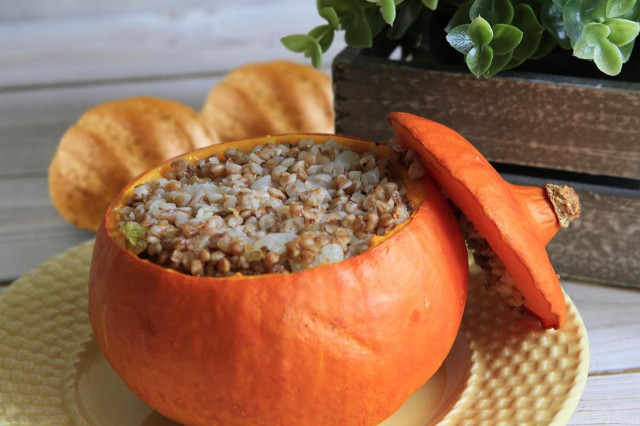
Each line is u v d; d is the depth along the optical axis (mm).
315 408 447
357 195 481
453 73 573
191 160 515
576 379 484
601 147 570
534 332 521
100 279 468
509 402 482
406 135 484
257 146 519
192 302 439
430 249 463
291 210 464
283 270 444
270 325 435
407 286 452
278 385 440
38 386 506
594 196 583
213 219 462
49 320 546
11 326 537
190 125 690
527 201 502
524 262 462
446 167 464
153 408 479
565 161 579
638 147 564
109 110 679
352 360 443
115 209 484
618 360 548
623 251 593
